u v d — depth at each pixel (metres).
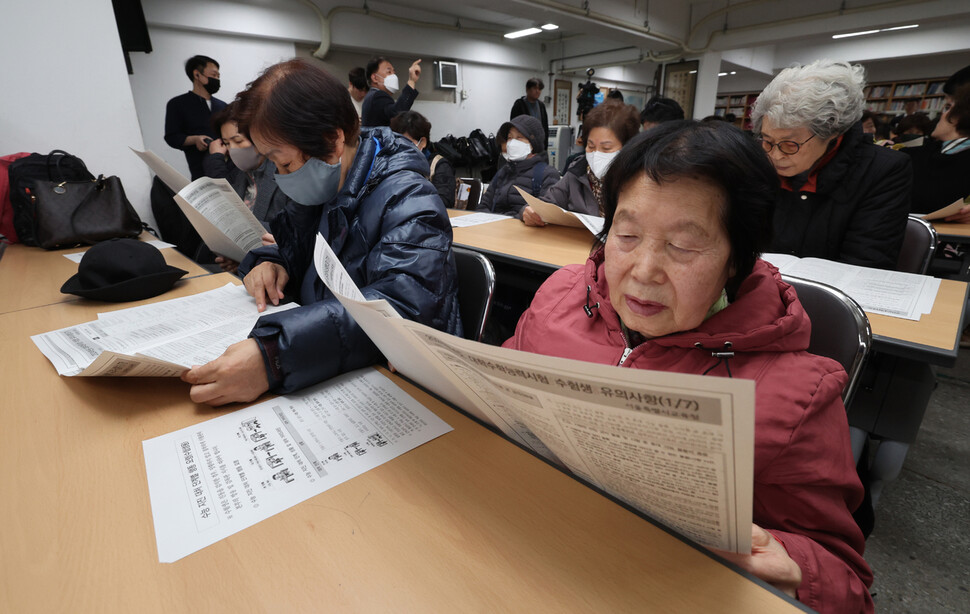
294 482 0.50
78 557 0.41
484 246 1.73
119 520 0.45
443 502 0.47
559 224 2.08
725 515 0.36
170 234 2.46
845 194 1.44
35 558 0.41
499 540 0.43
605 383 0.31
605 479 0.45
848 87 1.23
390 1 6.38
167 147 5.20
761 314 0.57
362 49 6.56
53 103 2.11
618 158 0.54
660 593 0.37
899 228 1.42
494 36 8.11
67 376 0.73
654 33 6.88
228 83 5.52
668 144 0.49
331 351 0.71
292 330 0.68
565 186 2.40
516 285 1.98
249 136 0.86
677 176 0.47
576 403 0.35
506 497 0.48
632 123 1.97
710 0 7.18
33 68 2.04
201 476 0.51
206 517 0.46
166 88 5.09
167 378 0.74
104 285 1.12
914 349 0.85
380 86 3.93
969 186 2.36
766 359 0.57
